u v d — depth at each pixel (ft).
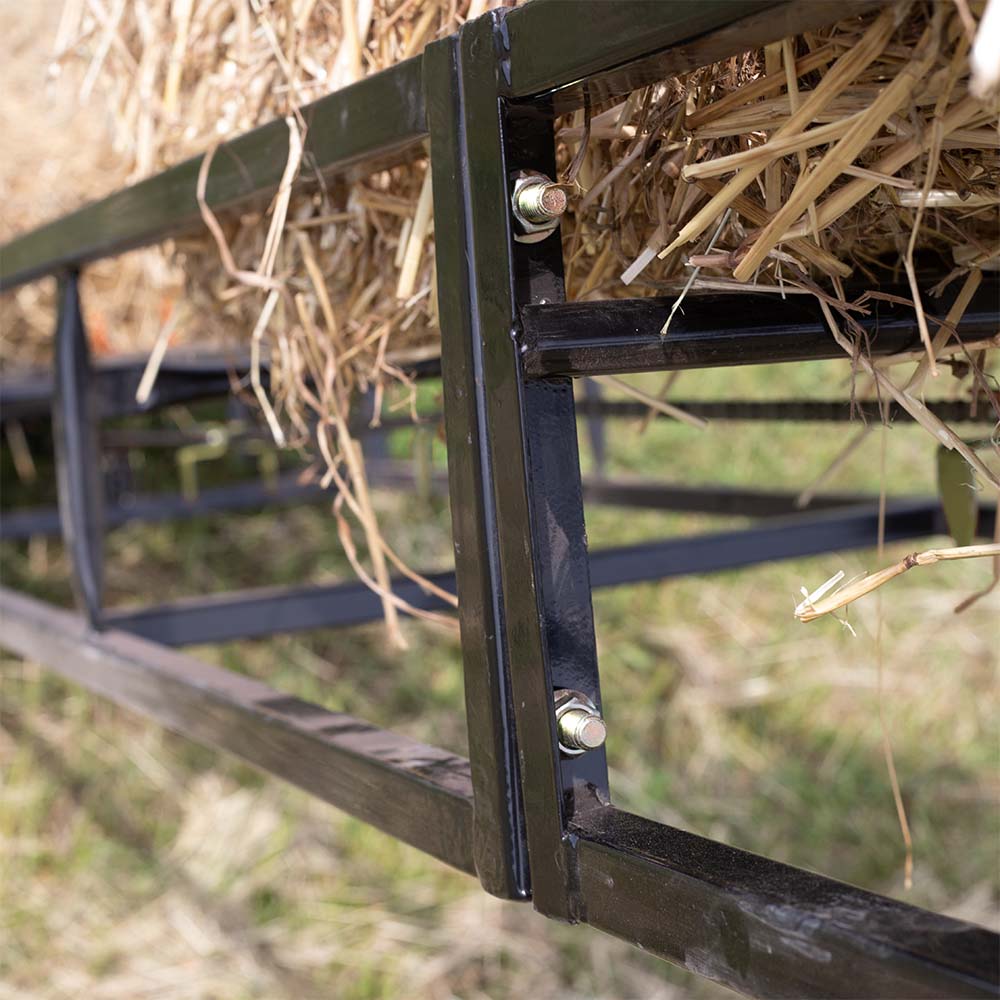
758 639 7.14
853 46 1.36
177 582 7.47
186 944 4.99
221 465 7.83
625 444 8.33
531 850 1.53
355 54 2.22
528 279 1.48
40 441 7.84
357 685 6.63
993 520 3.86
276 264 2.72
